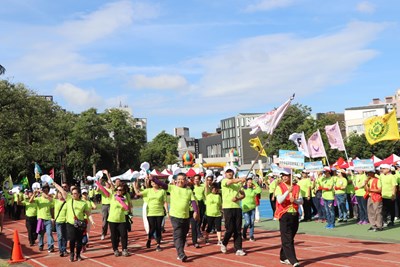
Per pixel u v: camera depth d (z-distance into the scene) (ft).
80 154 205.77
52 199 50.03
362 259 37.11
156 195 45.21
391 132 59.88
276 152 221.87
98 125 213.66
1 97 144.46
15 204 101.86
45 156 169.27
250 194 49.37
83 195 50.01
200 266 37.27
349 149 202.80
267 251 42.70
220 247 45.78
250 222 49.42
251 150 392.27
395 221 61.00
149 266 38.63
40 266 41.52
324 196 58.13
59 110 208.54
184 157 130.82
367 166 55.83
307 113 226.79
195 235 46.44
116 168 230.27
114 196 44.01
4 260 45.96
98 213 106.93
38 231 50.08
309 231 55.93
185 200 39.42
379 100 338.34
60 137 202.08
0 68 124.16
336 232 53.83
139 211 107.65
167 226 68.80
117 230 43.83
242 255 40.78
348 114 306.76
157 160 308.19
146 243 50.72
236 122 416.46
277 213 34.71
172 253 44.16
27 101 154.20
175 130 525.75
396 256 37.78
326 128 73.67
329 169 58.65
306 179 65.77
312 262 36.55
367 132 62.85
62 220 45.93
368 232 52.47
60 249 45.98
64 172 205.77
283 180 34.81
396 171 62.13
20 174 161.17
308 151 71.92
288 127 218.38
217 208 45.98
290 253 34.24
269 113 40.29
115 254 43.86
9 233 72.49
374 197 53.26
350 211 66.64
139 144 243.19
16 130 148.05
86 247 50.88
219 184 46.39
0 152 146.20
